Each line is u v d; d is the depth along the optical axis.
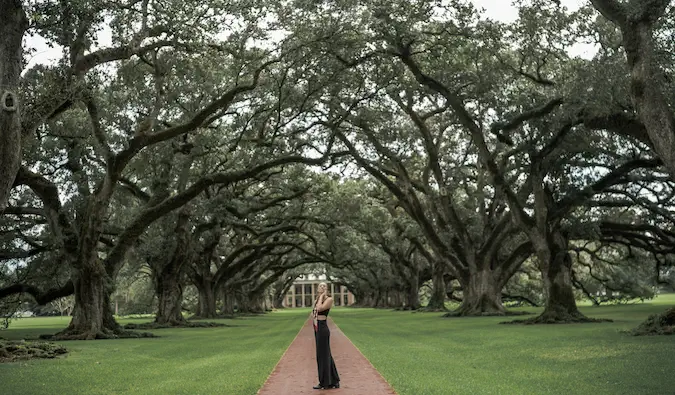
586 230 35.88
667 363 13.66
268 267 78.31
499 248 46.94
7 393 11.51
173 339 27.75
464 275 48.00
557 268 33.94
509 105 32.41
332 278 146.88
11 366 16.22
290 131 39.84
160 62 29.66
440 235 49.88
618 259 65.50
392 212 64.12
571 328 27.55
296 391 10.85
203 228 46.22
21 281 34.03
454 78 33.94
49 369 15.44
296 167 49.25
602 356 15.54
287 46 30.23
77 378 13.63
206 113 29.06
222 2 23.45
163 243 42.19
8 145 15.84
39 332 36.72
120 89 31.75
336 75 32.38
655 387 10.73
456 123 46.16
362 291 140.38
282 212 58.91
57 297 33.38
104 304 29.28
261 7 25.11
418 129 46.38
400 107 42.28
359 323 39.53
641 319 34.22
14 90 16.20
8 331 38.72
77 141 31.70
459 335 25.17
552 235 34.22
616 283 65.19
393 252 77.06
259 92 35.78
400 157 44.50
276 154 38.62
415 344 21.20
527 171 35.59
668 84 20.89
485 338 23.17
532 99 32.34
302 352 18.55
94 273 28.44
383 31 28.98
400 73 34.59
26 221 34.97
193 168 42.97
